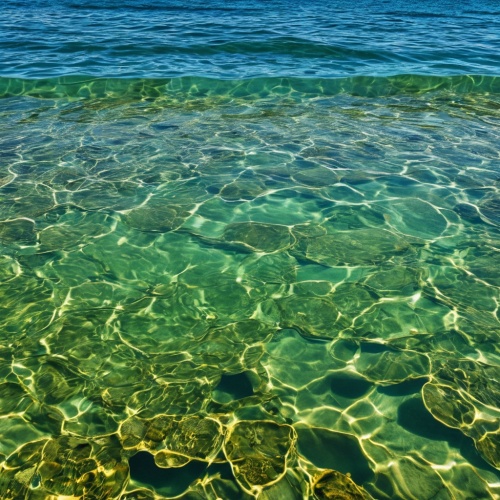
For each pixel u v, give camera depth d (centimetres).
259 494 275
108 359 372
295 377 359
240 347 388
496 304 434
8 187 614
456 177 659
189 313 424
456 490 279
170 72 1088
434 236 532
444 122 870
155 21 1672
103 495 273
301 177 658
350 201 600
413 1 2500
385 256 500
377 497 275
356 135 802
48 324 405
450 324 411
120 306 430
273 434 312
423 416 326
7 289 443
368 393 346
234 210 581
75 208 576
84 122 845
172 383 351
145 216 564
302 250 510
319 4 2272
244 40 1370
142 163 693
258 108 936
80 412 326
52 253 495
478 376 359
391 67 1177
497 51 1347
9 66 1090
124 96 993
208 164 694
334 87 1055
